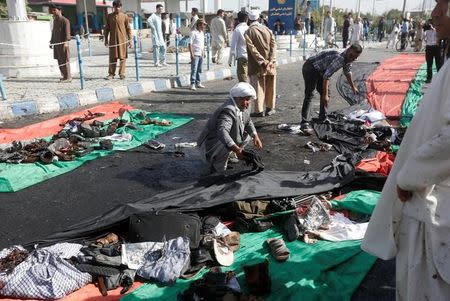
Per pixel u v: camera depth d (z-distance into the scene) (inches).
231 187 177.2
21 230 165.9
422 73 519.5
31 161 233.0
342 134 281.6
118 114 340.8
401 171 77.4
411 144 81.9
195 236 143.0
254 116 341.4
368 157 235.6
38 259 131.5
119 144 268.8
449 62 76.1
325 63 279.4
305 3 1169.4
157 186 208.4
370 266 135.0
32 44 486.6
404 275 83.1
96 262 130.4
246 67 344.2
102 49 896.3
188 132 301.3
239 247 147.1
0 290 122.6
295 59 776.3
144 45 991.0
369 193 183.0
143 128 305.4
